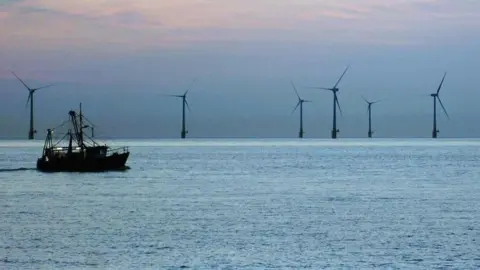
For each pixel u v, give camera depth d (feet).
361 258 379.55
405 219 510.99
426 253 389.60
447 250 396.78
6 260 377.91
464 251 393.91
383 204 607.37
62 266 365.61
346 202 622.95
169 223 494.59
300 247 406.62
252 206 592.19
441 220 504.84
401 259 376.68
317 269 357.61
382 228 469.98
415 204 606.55
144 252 394.93
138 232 456.86
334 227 474.90
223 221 503.20
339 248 403.95
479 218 514.27
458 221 499.10
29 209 580.71
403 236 438.40
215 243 418.51
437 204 606.14
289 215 533.96
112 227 478.59
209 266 363.56
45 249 404.16
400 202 622.95
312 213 546.26
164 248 404.98
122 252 395.55
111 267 362.94
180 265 366.02
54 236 444.14
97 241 426.10
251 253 391.86
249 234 447.83
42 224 493.77
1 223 499.10
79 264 369.09
